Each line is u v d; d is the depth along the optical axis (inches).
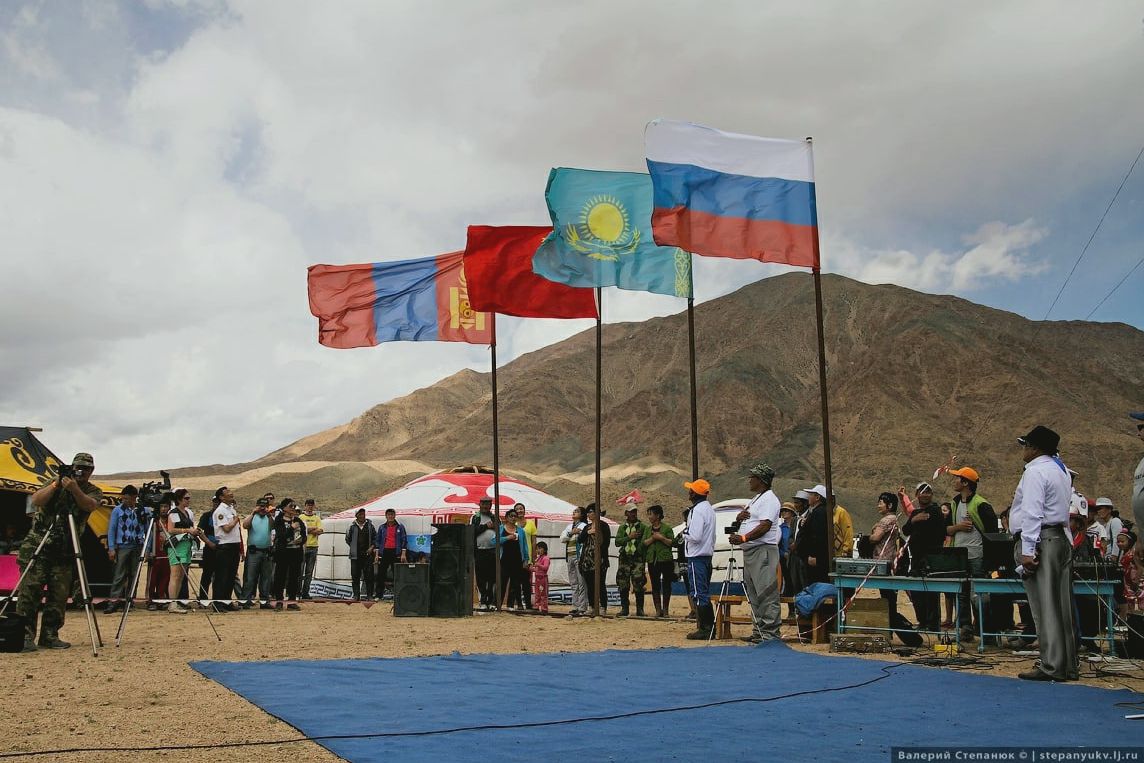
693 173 643.5
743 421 7711.6
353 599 941.8
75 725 288.7
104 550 845.2
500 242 813.9
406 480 5748.0
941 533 544.4
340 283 875.4
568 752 250.5
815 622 557.0
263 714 305.6
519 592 872.9
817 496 619.2
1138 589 527.8
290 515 873.5
